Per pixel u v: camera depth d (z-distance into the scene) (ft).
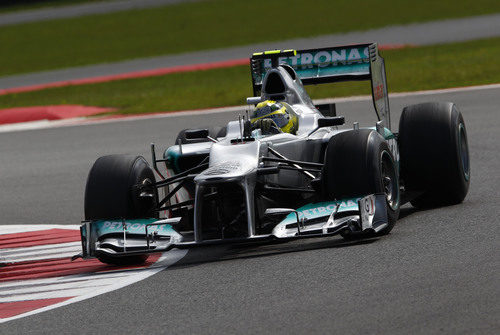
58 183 149.69
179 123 222.28
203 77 365.81
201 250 85.46
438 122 91.86
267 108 86.84
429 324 50.80
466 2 586.04
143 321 57.93
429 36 444.96
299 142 85.10
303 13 614.34
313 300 58.29
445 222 82.64
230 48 488.44
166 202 95.25
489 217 83.10
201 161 89.51
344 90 265.75
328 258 70.74
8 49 602.85
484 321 50.34
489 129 160.56
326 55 104.06
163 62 458.09
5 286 76.54
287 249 77.97
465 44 390.21
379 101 96.73
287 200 85.97
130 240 77.30
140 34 608.19
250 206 72.95
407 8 582.76
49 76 451.94
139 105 285.23
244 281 66.23
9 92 389.60
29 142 213.87
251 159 76.38
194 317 57.41
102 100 312.09
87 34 636.89
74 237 102.17
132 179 81.05
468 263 64.34
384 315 53.26
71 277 77.77
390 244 73.72
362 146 76.89
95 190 80.69
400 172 93.91
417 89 249.14
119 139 201.36
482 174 115.65
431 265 64.75
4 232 110.52
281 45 471.62
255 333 52.29
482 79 257.14
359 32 496.64
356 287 60.49
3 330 59.57
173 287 67.36
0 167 177.58
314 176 85.25
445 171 91.30
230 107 252.42
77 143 202.08
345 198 76.69
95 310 62.64
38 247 97.55
